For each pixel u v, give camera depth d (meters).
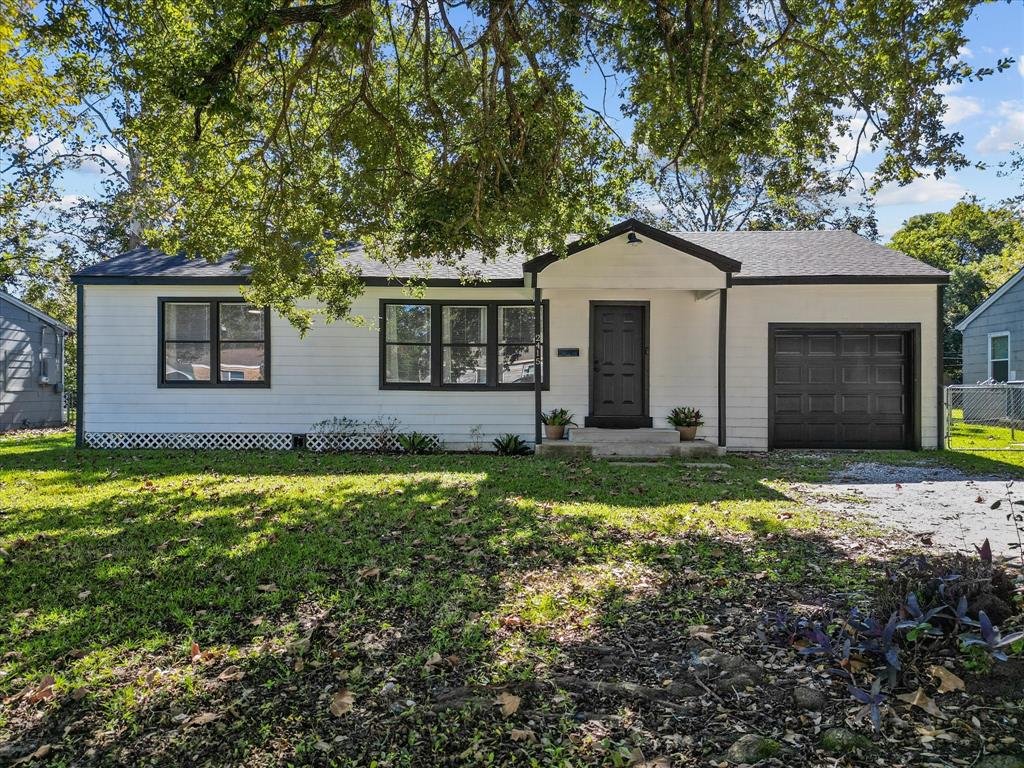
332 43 6.06
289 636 3.87
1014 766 2.48
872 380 12.77
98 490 8.24
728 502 7.41
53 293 25.77
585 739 2.79
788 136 6.70
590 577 4.80
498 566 5.08
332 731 2.90
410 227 7.87
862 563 5.08
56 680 3.36
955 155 6.00
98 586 4.71
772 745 2.69
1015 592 3.52
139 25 6.11
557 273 11.51
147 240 9.13
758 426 12.67
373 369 12.74
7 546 5.70
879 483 8.94
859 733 2.75
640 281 11.50
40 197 21.55
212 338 12.69
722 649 3.57
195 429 12.75
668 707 3.04
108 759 2.74
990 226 31.95
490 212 7.49
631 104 6.86
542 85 6.72
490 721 2.95
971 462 10.87
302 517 6.69
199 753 2.77
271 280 9.36
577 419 12.69
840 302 12.61
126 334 12.64
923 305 12.55
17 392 18.95
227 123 6.51
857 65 6.25
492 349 12.73
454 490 8.07
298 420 12.77
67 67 6.28
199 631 3.96
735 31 6.12
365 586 4.66
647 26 5.93
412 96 7.70
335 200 8.00
